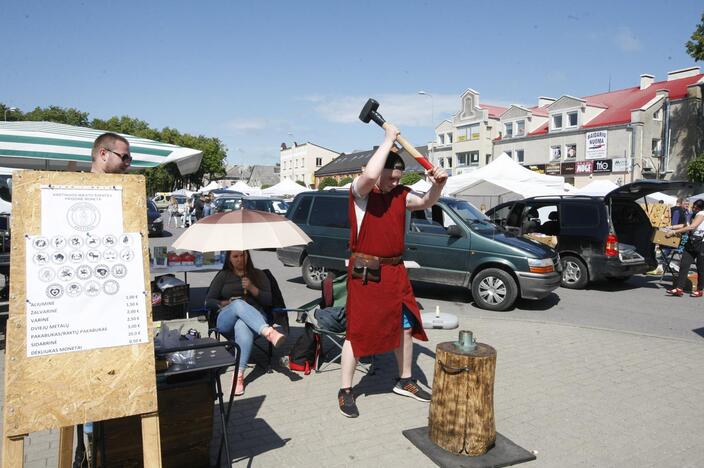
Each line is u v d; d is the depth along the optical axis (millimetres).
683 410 4195
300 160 94000
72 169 5551
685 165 33625
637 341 6262
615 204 10688
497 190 14992
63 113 65438
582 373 5062
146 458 2406
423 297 9250
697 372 5145
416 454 3410
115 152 3096
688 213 15078
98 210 2479
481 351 3371
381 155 3500
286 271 12484
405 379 4371
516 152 42219
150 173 65062
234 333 4523
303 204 10055
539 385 4715
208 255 6918
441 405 3412
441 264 8508
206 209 24656
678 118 33906
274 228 4695
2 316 6609
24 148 4859
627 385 4750
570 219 10289
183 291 6746
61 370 2275
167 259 6789
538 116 41594
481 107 47094
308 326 4996
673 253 11570
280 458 3344
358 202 3867
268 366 5125
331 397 4371
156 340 3230
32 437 3654
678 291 9641
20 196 2336
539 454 3438
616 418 4020
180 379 3016
